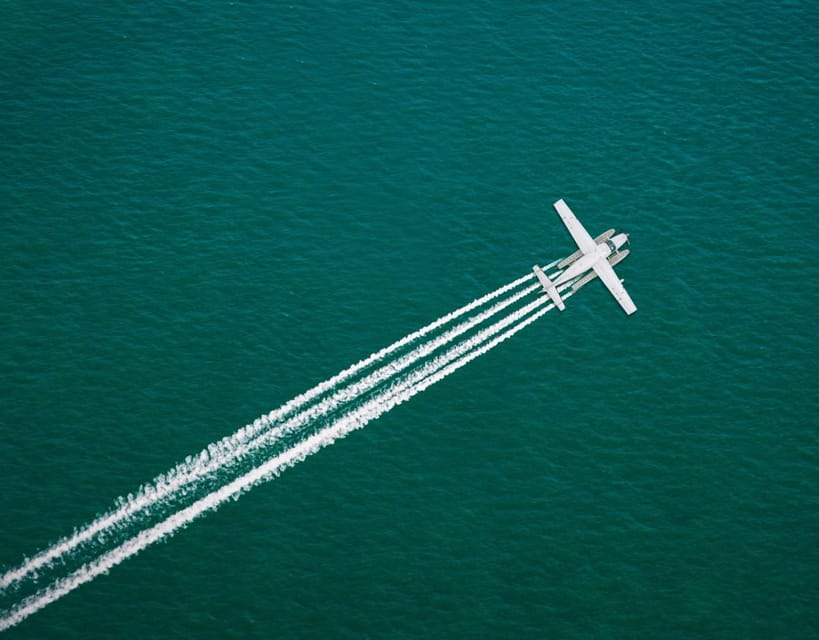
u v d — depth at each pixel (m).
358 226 148.00
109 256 143.50
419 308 141.50
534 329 140.88
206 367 134.75
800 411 134.75
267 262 144.00
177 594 117.31
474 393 134.88
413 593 118.50
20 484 123.75
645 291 145.12
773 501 127.19
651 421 133.38
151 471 126.12
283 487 125.69
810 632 117.94
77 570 118.44
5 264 141.62
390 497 125.44
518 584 119.75
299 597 117.62
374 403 133.12
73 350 135.00
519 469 128.62
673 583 120.75
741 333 141.50
